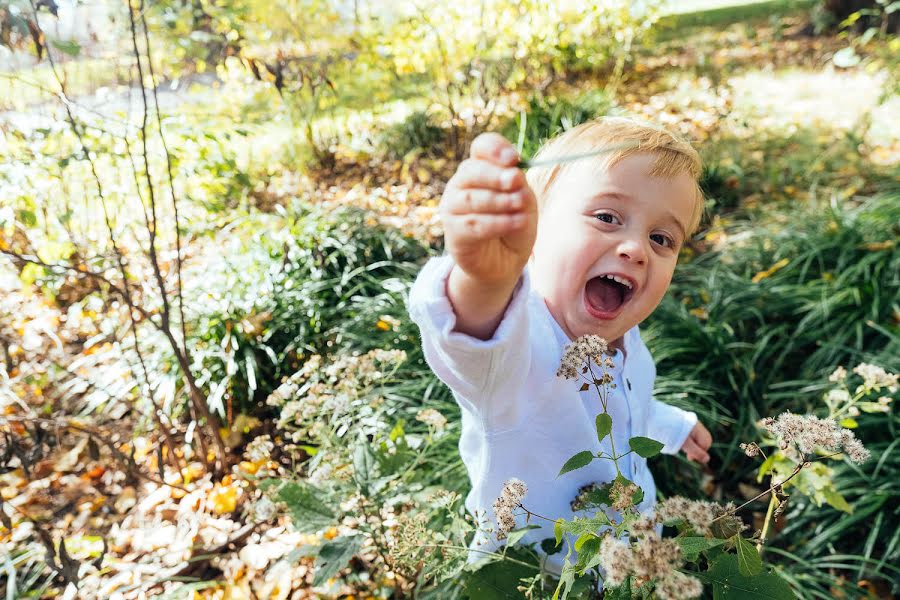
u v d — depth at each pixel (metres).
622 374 1.40
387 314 3.23
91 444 2.19
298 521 1.60
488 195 0.74
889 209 3.62
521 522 1.39
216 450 2.73
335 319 3.33
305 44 4.52
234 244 3.72
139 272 3.34
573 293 1.20
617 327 1.22
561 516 1.37
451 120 5.57
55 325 3.51
